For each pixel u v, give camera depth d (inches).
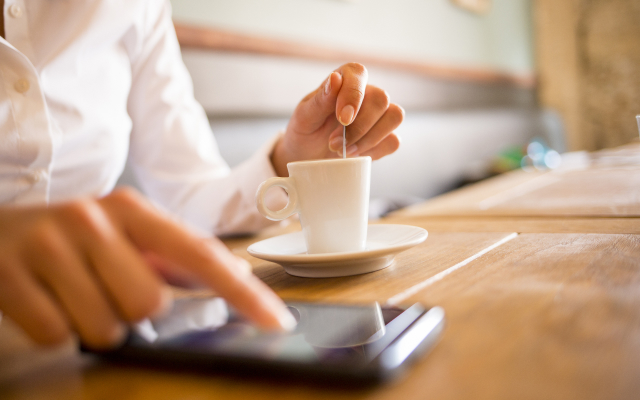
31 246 11.7
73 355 13.1
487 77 104.5
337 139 22.8
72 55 25.5
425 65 84.4
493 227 23.7
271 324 11.9
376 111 22.2
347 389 10.2
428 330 12.2
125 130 28.7
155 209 12.4
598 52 131.2
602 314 12.8
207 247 12.2
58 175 26.0
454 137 89.7
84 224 11.9
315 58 63.9
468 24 103.2
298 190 19.0
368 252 16.8
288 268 18.6
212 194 27.6
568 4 129.5
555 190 34.4
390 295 15.5
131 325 12.6
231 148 50.7
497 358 10.9
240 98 53.2
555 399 8.9
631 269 15.5
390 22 81.2
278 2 61.7
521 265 16.9
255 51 55.6
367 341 11.6
